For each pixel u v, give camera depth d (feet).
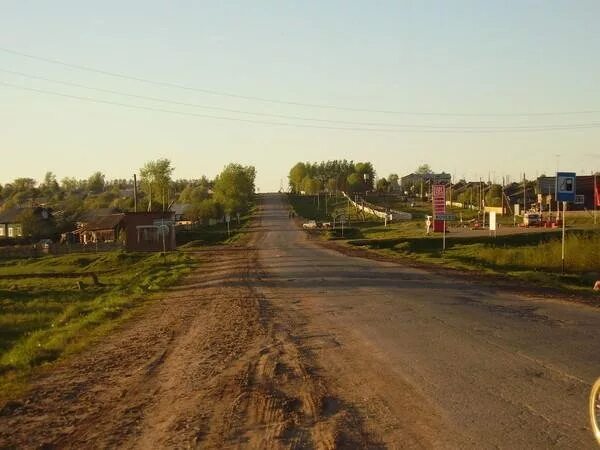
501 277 83.41
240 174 448.24
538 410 23.30
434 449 19.67
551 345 35.55
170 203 417.08
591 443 19.75
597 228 200.34
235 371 33.24
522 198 387.55
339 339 40.78
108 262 192.65
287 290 75.82
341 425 22.71
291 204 577.84
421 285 74.08
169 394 29.27
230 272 112.98
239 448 20.95
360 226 338.13
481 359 32.40
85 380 34.12
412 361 32.65
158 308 68.49
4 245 291.58
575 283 79.30
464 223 293.64
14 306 95.55
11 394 31.83
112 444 22.41
